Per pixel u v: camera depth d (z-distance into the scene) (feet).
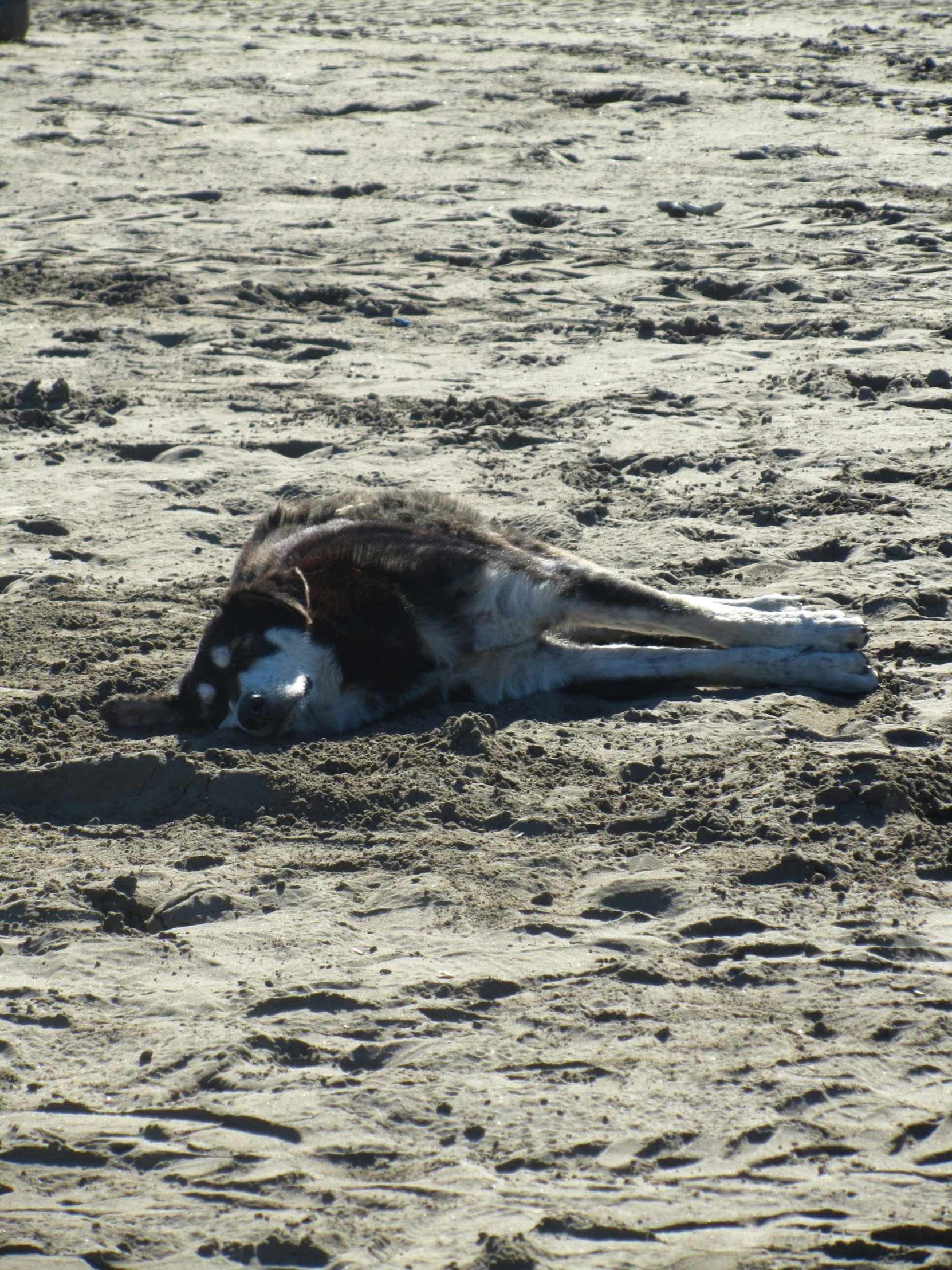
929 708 61.93
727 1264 29.12
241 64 290.76
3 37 315.17
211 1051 38.70
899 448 102.47
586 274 160.66
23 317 146.72
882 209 182.19
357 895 48.98
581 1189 32.24
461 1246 30.19
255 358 133.80
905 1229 30.27
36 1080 38.14
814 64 274.16
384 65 285.84
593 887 48.47
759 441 105.91
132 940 46.11
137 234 180.14
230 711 62.95
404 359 132.26
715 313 143.02
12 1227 31.32
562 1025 39.60
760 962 42.60
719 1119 34.83
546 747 60.44
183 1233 31.07
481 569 66.03
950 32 303.07
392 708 66.18
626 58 283.79
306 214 189.98
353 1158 33.81
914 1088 35.96
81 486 100.68
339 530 68.95
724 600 69.21
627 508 93.40
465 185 202.49
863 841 50.44
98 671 70.28
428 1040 39.06
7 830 55.93
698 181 201.57
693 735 60.54
